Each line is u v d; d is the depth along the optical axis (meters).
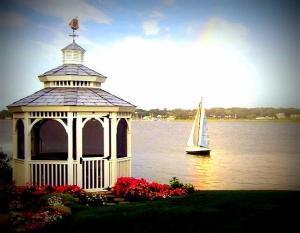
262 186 45.81
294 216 14.03
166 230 12.79
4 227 12.39
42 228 12.76
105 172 17.98
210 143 98.56
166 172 56.84
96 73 20.11
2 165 21.59
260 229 12.84
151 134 136.75
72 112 17.62
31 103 17.73
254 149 84.38
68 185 17.09
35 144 20.69
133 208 15.02
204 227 13.00
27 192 15.99
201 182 48.88
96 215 14.07
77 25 20.94
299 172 55.84
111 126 18.22
